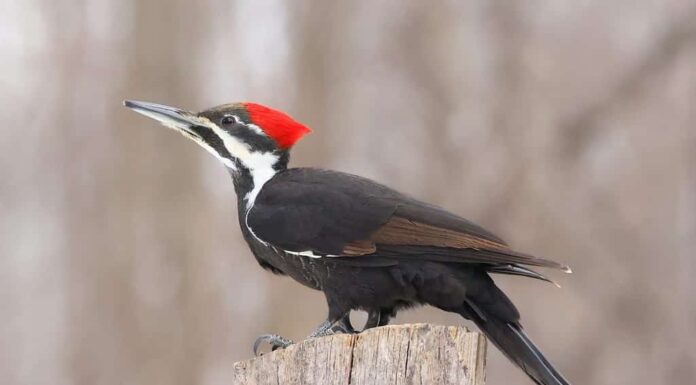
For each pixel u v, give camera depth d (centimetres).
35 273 1723
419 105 1741
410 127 1736
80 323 1645
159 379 1608
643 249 1728
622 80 1794
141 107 1061
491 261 911
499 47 1783
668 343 1686
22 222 1738
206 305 1622
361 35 1744
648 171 1764
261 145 1036
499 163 1725
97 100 1697
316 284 983
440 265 934
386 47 1752
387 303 958
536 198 1717
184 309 1627
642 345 1688
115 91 1691
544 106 1770
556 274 1692
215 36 1708
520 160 1727
